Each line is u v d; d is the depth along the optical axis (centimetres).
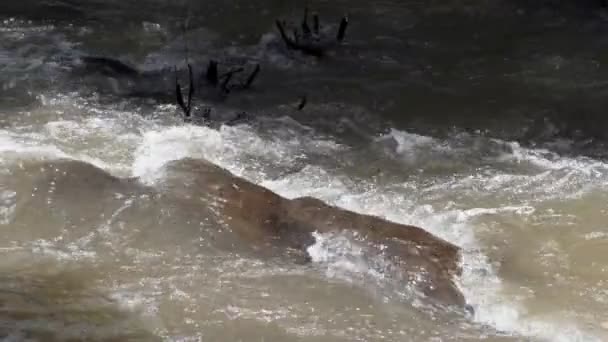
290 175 1416
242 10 2062
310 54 1869
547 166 1475
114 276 1097
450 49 1903
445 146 1539
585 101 1706
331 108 1662
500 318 1050
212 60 1719
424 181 1416
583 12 2075
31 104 1585
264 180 1391
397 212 1304
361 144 1542
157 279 1093
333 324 1020
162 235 1179
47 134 1470
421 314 1045
